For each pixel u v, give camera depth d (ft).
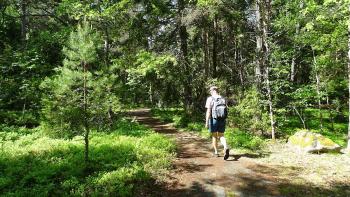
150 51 67.00
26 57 61.57
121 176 28.68
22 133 48.01
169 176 30.60
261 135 49.60
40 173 29.19
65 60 31.40
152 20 65.98
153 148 38.60
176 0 66.03
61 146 39.09
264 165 33.88
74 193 25.75
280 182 28.94
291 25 54.03
